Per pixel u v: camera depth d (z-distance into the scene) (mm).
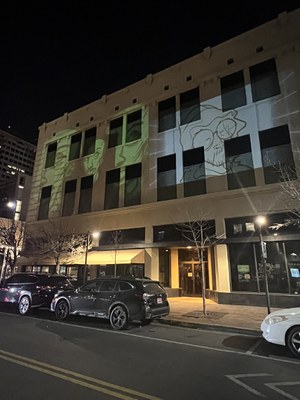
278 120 16141
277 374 5320
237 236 15422
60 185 25312
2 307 14641
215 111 18531
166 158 19812
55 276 13695
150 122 21422
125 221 19938
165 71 21875
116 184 21859
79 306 10672
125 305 9555
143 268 18422
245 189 15539
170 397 4266
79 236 21281
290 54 16828
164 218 18156
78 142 25750
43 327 9602
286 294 13445
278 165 15375
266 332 6934
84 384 4676
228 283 14938
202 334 8812
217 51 19688
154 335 8609
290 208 13922
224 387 4680
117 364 5742
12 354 6250
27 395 4227
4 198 58750
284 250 13992
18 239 23812
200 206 16938
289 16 17422
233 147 17219
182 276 19016
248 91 17641
